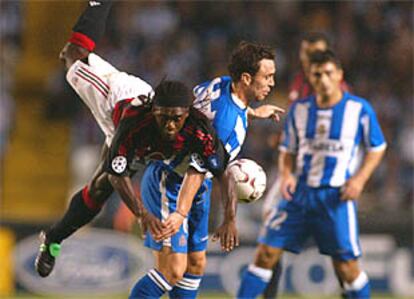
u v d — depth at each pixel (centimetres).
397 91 5425
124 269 3697
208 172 2139
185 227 2306
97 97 2208
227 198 2095
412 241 3766
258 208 4053
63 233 2308
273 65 2270
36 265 2358
